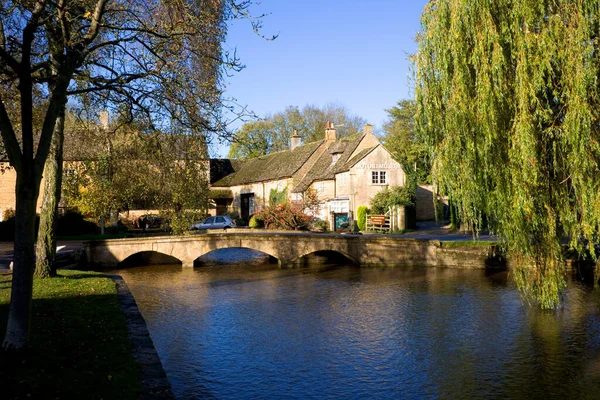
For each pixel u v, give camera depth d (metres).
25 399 5.50
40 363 6.70
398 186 38.78
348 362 10.12
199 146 13.34
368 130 43.56
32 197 7.18
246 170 56.34
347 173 40.16
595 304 15.18
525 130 9.51
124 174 16.55
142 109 10.44
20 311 7.21
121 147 15.57
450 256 24.22
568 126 9.24
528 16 9.76
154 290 18.33
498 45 10.01
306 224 39.16
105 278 15.11
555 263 10.72
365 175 39.94
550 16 9.71
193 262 24.88
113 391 5.79
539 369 9.70
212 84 10.55
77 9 9.41
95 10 8.28
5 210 37.56
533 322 13.15
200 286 19.22
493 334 12.08
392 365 9.98
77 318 9.46
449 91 11.21
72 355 7.14
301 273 22.92
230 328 12.72
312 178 44.75
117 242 24.23
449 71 11.27
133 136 13.22
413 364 10.02
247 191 53.94
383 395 8.51
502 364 10.00
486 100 10.05
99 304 10.88
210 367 9.80
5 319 9.14
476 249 23.56
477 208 11.45
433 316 13.93
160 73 9.70
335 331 12.43
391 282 19.95
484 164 10.48
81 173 16.89
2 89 11.39
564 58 9.45
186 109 10.21
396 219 37.06
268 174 50.41
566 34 9.46
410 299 16.36
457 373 9.52
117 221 37.22
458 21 10.78
